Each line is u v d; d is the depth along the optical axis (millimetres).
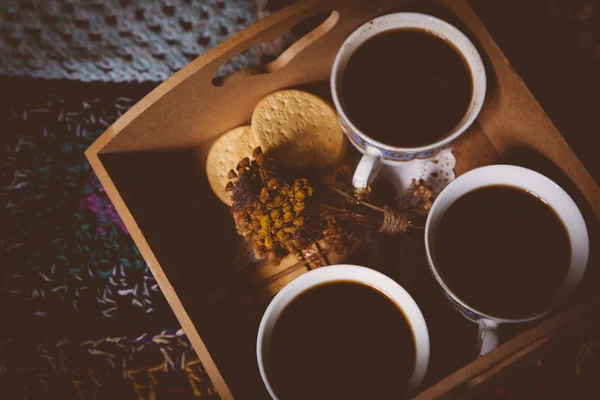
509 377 451
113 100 501
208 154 429
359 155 431
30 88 503
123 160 401
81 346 462
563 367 451
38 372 459
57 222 482
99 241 479
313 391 363
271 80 409
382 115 384
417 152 372
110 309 470
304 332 370
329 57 416
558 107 473
